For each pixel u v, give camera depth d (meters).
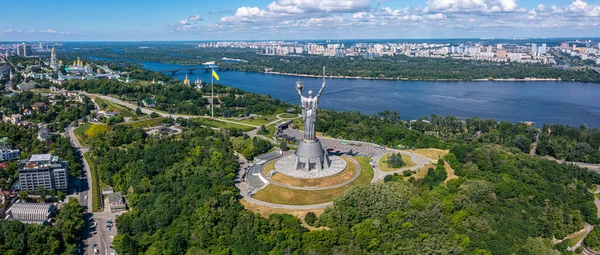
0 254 191.88
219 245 194.00
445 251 174.62
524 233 197.62
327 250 183.12
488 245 181.62
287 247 186.25
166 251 196.50
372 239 184.62
